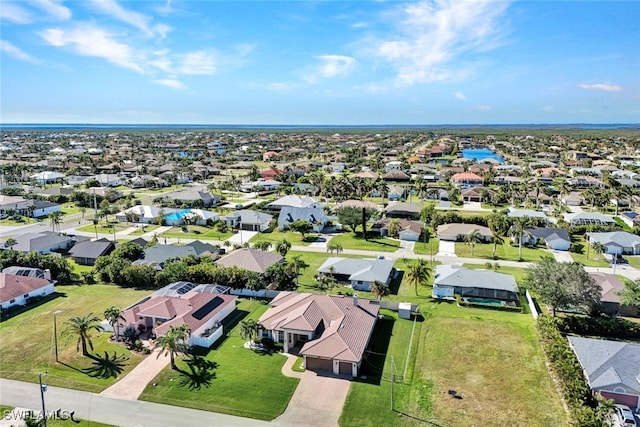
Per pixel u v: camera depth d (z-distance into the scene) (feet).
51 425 131.85
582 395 137.49
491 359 170.09
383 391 149.59
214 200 499.10
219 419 135.33
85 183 615.57
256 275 237.66
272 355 173.47
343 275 261.03
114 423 133.39
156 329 179.83
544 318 188.96
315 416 136.87
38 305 221.25
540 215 398.01
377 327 197.98
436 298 234.99
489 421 134.51
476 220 378.53
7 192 518.37
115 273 250.57
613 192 505.25
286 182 630.33
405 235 354.13
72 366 164.45
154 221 405.59
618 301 209.15
